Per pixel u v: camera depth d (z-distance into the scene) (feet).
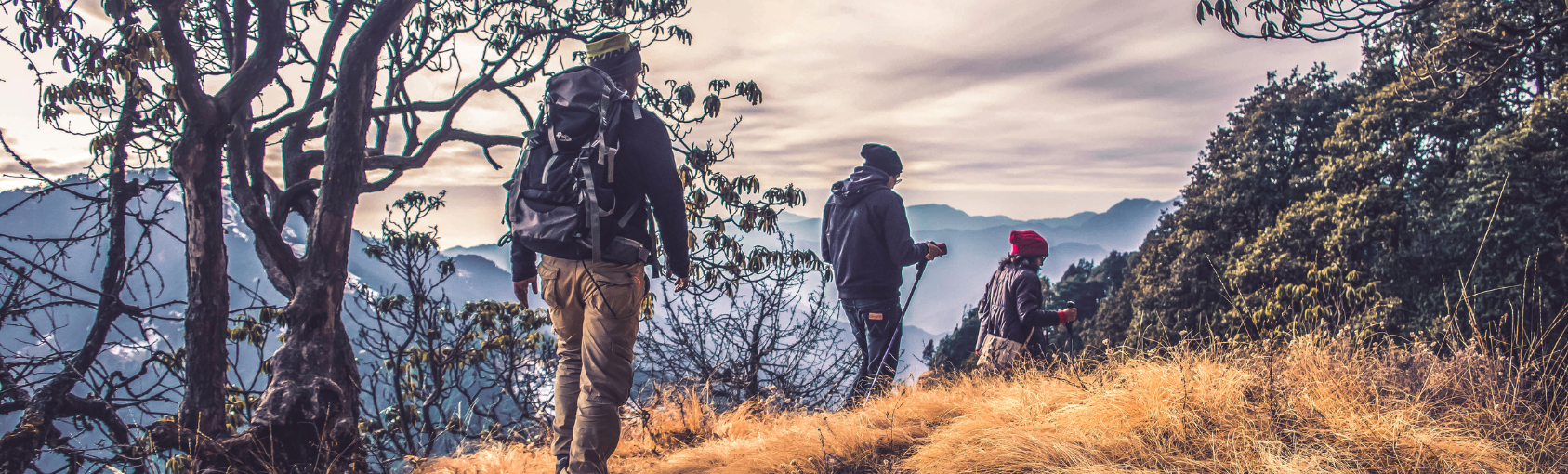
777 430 10.16
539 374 25.12
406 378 26.30
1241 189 83.92
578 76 7.28
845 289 14.65
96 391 13.57
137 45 14.49
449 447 15.84
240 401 21.91
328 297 14.60
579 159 6.82
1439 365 7.72
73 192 15.48
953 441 8.03
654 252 7.53
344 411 11.70
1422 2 11.92
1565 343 7.11
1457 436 6.44
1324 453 6.46
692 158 24.93
